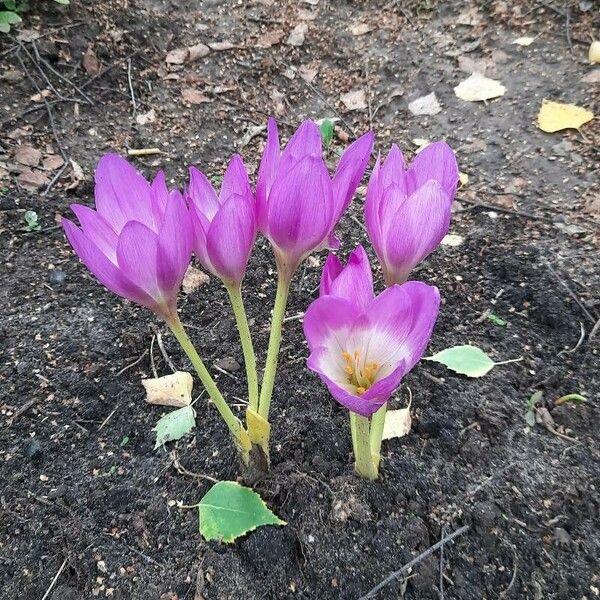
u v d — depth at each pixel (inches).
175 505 10.6
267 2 24.1
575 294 14.1
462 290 14.4
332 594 9.5
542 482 10.9
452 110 19.9
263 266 15.0
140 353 13.0
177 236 7.1
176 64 21.3
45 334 13.3
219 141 18.9
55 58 20.0
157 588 9.7
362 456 10.0
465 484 10.7
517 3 23.2
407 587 9.5
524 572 9.8
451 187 7.9
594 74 20.5
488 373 12.6
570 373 12.7
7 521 10.5
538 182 17.3
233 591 9.6
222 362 12.8
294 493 10.4
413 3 23.8
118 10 22.0
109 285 7.3
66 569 10.0
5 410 11.9
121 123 19.0
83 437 11.6
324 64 21.9
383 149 18.8
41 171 17.1
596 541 10.2
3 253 15.0
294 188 6.9
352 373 7.3
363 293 7.2
